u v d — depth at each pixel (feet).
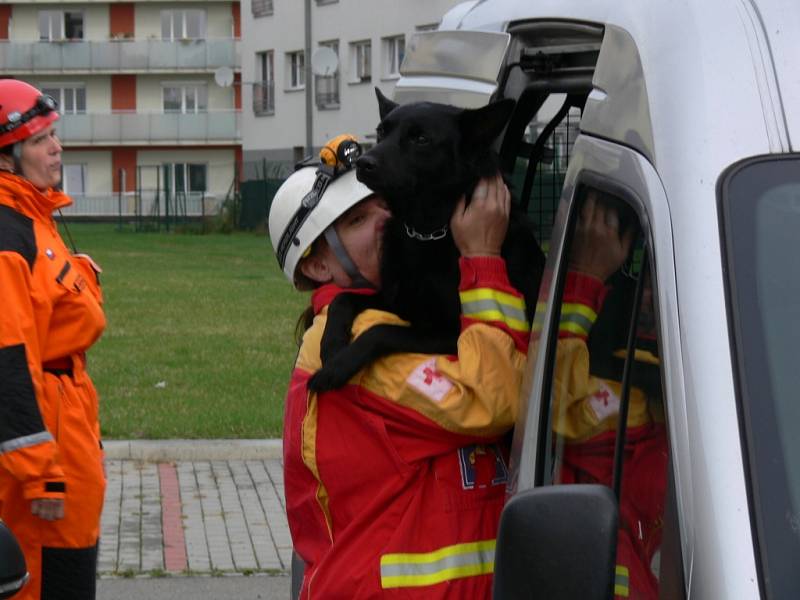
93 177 221.05
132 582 23.36
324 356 10.73
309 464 10.43
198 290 78.13
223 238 147.95
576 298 9.03
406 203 10.62
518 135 12.75
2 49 217.97
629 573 7.48
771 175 7.27
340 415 10.36
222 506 28.32
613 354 8.13
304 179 12.07
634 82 8.30
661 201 7.39
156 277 88.48
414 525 10.00
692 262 7.07
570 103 13.44
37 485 15.06
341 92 151.94
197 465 32.12
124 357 49.01
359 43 149.38
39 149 15.98
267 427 35.17
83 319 15.83
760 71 7.55
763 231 7.12
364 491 10.28
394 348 10.19
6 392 14.93
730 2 7.95
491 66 11.51
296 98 161.89
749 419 6.67
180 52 216.54
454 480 10.09
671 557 6.71
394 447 10.07
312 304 12.27
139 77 220.43
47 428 15.35
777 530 6.41
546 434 9.33
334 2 151.33
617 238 8.22
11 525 15.53
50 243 15.74
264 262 105.40
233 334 56.65
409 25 139.23
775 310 6.93
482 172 10.54
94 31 219.20
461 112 10.70
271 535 26.22
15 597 15.47
